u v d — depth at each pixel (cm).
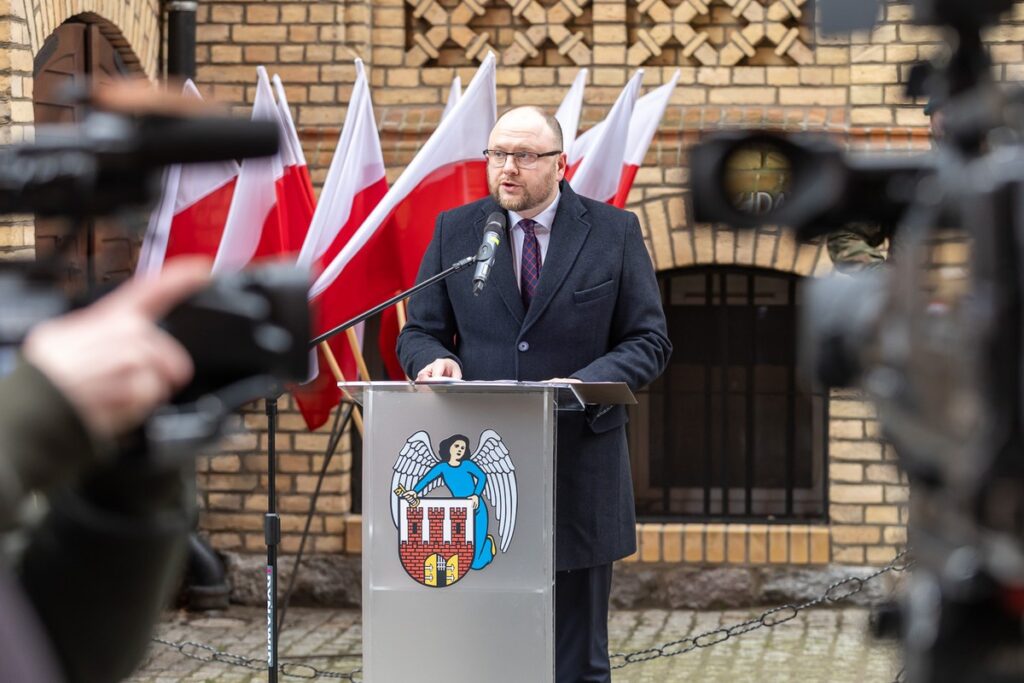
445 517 719
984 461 195
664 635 1130
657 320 807
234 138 184
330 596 1218
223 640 1126
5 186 186
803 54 1191
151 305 169
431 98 1221
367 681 724
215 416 177
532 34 1208
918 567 221
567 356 795
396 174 1207
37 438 162
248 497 1219
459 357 811
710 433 1236
